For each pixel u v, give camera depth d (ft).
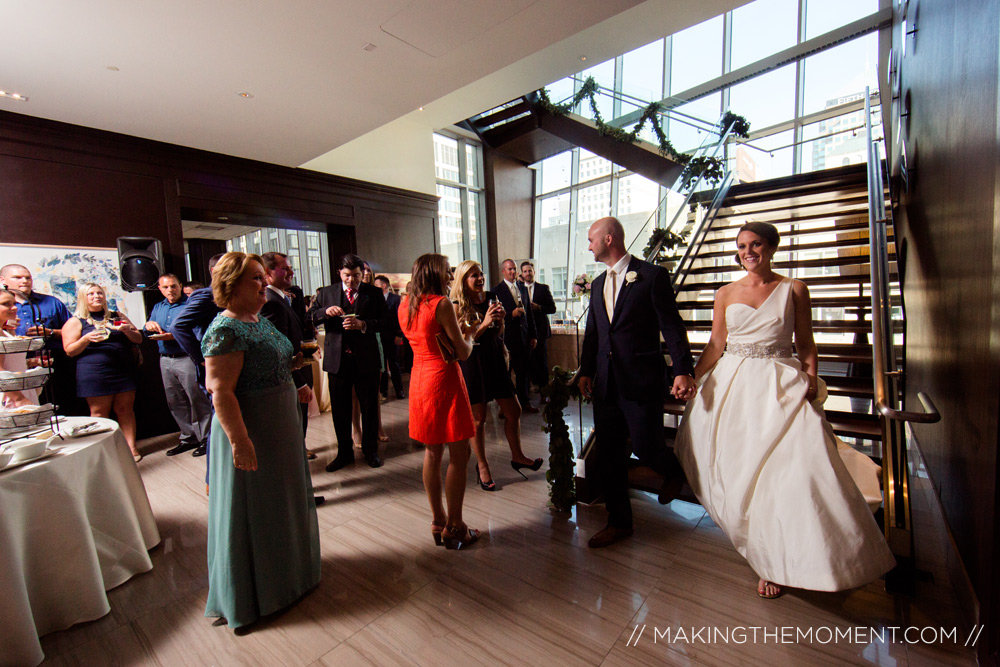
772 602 6.33
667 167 26.96
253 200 19.01
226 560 6.11
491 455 12.75
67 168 14.40
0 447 6.35
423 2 9.37
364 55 11.18
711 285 16.75
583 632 5.91
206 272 31.45
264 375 6.26
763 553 6.04
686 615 6.14
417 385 7.72
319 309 12.02
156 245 15.58
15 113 13.34
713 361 7.48
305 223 21.67
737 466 6.40
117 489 7.49
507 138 31.91
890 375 6.63
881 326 7.32
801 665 5.20
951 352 7.50
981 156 6.07
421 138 27.30
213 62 11.06
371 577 7.33
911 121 12.34
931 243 9.36
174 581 7.53
